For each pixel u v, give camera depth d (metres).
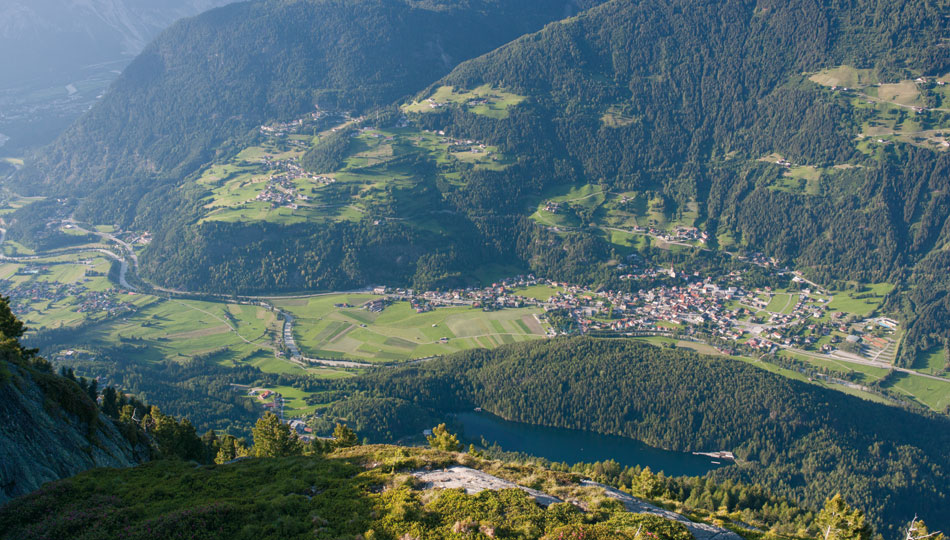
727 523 67.06
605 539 52.06
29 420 69.25
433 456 71.94
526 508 57.00
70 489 63.44
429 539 52.50
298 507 59.94
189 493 65.19
